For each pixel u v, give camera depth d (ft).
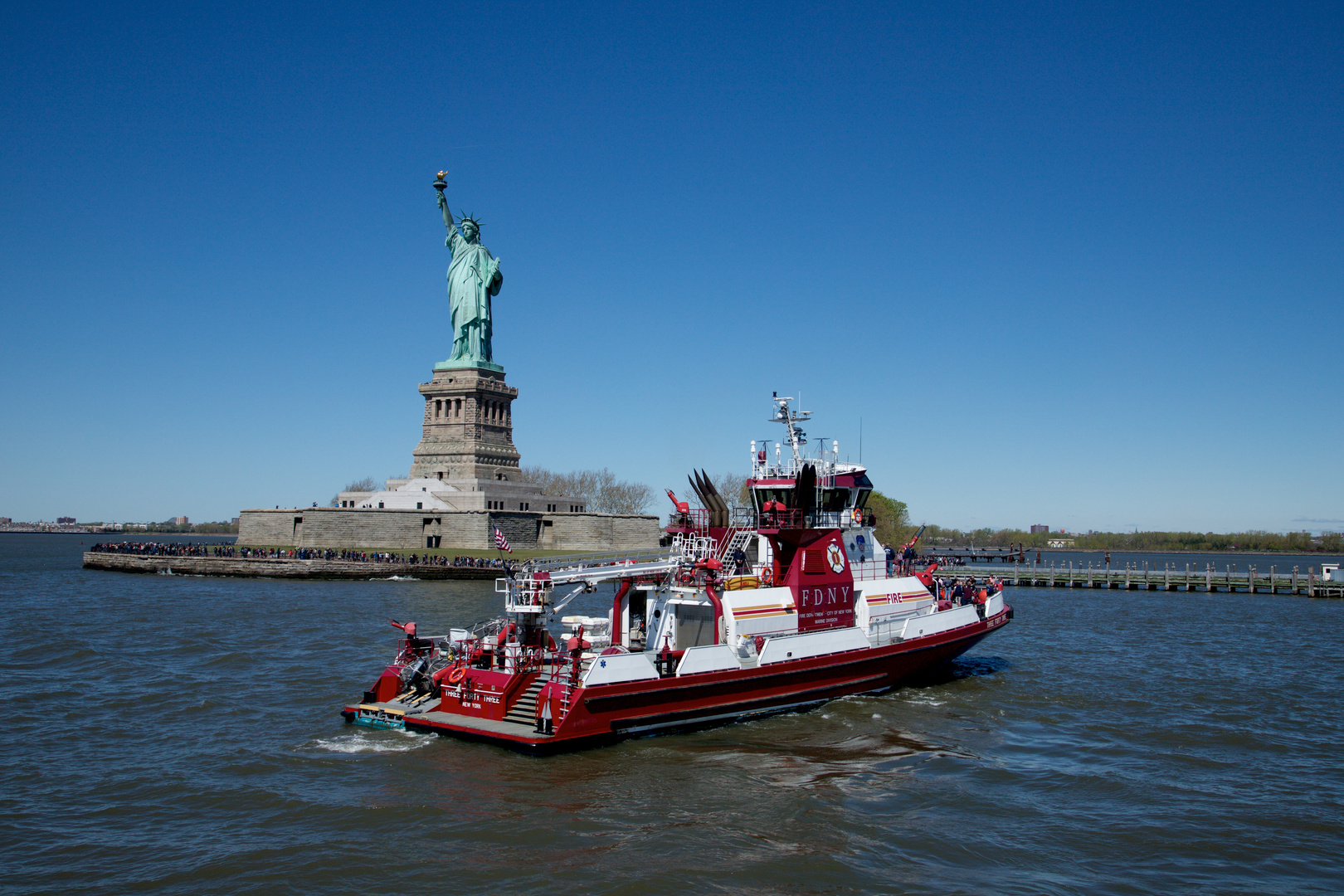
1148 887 68.33
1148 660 168.96
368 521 446.60
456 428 515.09
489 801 83.87
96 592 290.76
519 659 105.70
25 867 69.41
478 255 524.52
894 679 131.85
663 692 103.55
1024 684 143.74
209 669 147.02
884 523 493.77
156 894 65.26
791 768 95.40
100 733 106.52
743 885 67.67
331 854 72.18
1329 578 346.95
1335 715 122.93
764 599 118.62
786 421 136.26
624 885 67.10
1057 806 85.40
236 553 396.98
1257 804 86.38
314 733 105.91
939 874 70.13
